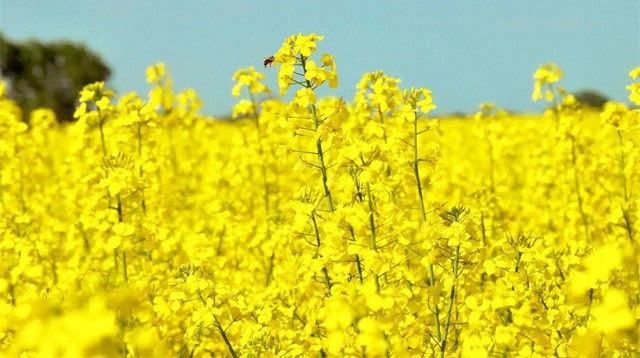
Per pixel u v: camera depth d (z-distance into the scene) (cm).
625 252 239
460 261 260
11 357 245
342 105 267
